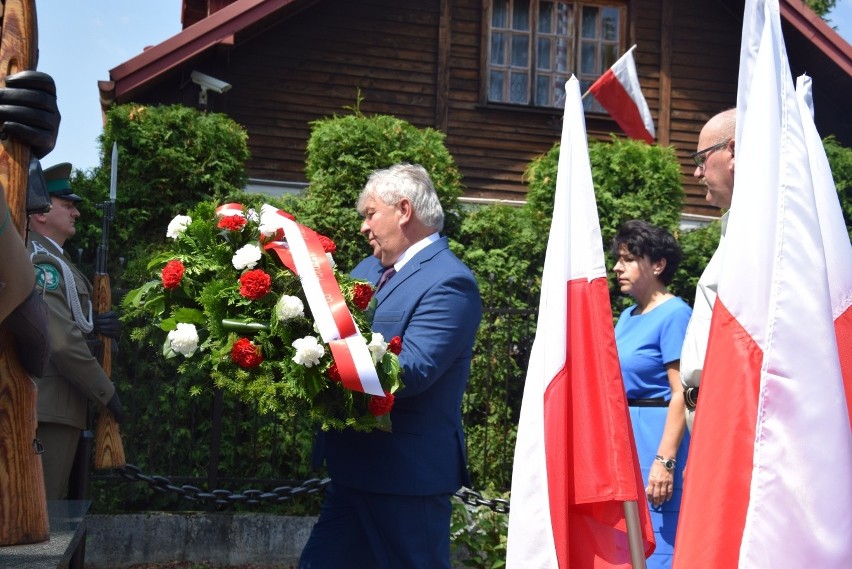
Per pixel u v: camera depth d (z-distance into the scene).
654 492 3.48
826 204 2.31
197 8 11.30
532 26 9.92
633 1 10.07
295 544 5.40
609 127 10.05
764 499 1.94
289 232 2.80
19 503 2.13
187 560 5.32
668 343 3.59
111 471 5.48
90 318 4.06
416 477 2.96
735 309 2.06
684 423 3.50
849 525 1.90
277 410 2.69
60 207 4.11
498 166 9.66
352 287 2.80
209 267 2.78
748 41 2.31
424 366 2.90
